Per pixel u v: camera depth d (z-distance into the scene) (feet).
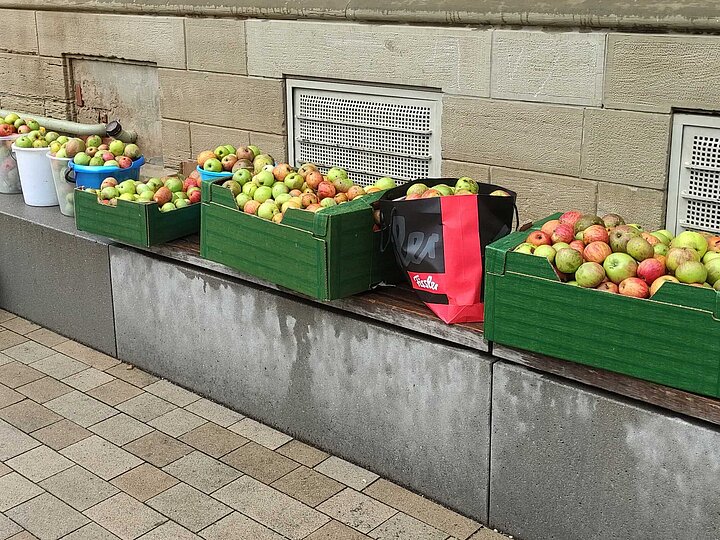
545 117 16.67
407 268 13.16
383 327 13.69
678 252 11.22
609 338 11.00
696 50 14.64
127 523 13.35
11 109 27.96
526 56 16.62
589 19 15.57
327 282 13.48
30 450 15.38
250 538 12.94
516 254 11.63
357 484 14.17
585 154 16.34
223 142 22.38
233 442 15.47
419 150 18.95
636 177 15.85
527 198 17.33
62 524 13.38
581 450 11.80
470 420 12.87
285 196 14.80
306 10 19.61
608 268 11.33
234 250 15.08
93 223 17.62
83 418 16.39
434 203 12.68
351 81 19.61
